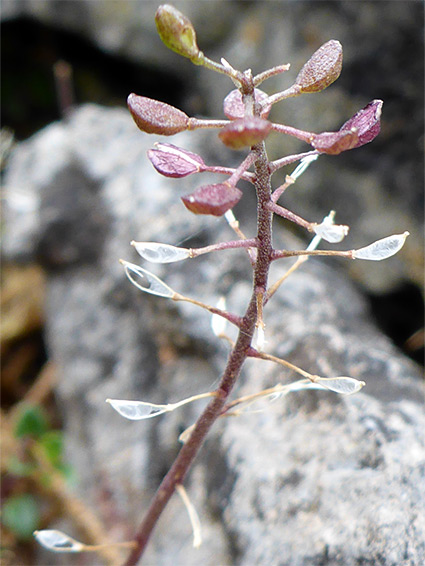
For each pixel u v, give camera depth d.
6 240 0.09
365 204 0.09
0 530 0.08
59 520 0.08
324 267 0.08
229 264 0.07
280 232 0.08
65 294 0.09
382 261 0.09
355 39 0.09
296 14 0.09
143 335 0.08
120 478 0.07
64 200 0.09
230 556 0.05
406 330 0.09
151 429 0.07
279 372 0.06
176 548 0.06
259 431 0.05
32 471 0.08
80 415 0.08
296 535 0.05
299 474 0.05
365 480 0.05
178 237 0.07
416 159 0.09
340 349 0.06
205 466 0.06
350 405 0.05
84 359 0.08
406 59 0.08
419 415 0.05
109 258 0.08
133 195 0.08
